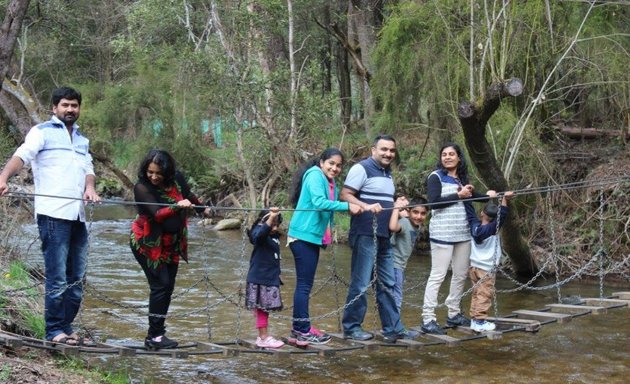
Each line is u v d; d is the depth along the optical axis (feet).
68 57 87.20
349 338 20.35
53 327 18.66
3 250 28.99
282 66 52.60
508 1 29.94
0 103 45.11
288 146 53.83
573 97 41.55
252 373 21.44
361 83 58.70
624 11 38.40
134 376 20.77
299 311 19.71
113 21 86.58
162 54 64.85
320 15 74.13
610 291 33.45
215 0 53.57
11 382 16.44
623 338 25.53
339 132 56.65
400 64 40.57
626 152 39.86
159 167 18.38
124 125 72.69
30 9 64.44
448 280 36.88
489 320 21.91
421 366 22.27
